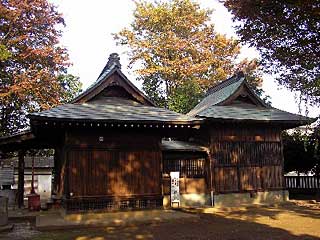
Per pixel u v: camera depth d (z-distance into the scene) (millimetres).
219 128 20516
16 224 15117
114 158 15883
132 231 12688
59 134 17234
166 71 36875
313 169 26234
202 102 26516
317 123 18516
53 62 29109
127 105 18016
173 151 19422
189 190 19891
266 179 21250
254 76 36750
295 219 15023
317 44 9812
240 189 20406
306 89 11781
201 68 37188
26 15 28500
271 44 10359
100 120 14680
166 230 12789
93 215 15000
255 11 9602
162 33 38250
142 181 16219
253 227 13141
